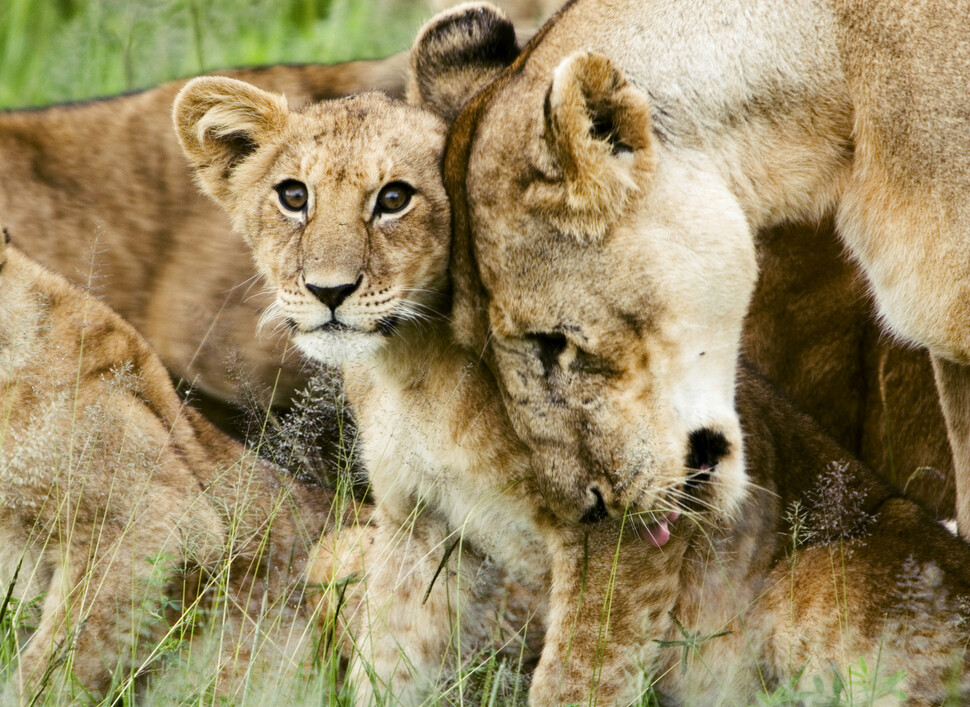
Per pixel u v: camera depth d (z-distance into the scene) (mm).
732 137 9492
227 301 12211
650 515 9305
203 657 9258
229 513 10141
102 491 10094
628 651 9719
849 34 9445
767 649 10086
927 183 9188
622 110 8758
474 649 10234
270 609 9984
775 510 10258
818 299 11680
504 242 8930
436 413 9859
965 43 9172
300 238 9859
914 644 9695
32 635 9875
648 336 8969
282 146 10188
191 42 17203
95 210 12633
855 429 12141
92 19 17234
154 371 10922
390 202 9758
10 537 10133
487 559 10172
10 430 10008
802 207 9727
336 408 10508
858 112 9469
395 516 10336
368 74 12797
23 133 12805
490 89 9672
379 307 9633
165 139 12703
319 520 10680
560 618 9797
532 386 9078
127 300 12531
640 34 9469
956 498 10906
